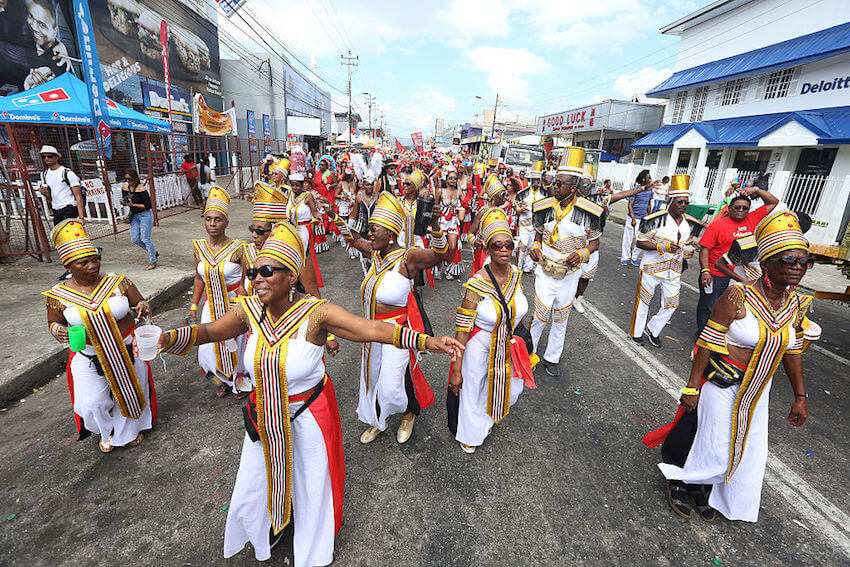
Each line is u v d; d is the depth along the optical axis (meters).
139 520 2.66
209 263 3.73
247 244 3.86
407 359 3.24
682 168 20.39
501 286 3.05
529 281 8.05
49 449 3.24
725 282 5.07
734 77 16.64
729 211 4.86
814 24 14.80
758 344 2.37
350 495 2.92
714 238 4.97
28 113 8.23
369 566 2.42
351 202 9.84
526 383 3.19
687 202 4.98
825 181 11.91
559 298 4.47
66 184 7.14
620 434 3.70
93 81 8.48
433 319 6.06
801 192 12.62
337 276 7.96
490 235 2.90
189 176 14.38
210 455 3.23
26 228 7.48
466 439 3.32
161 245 9.08
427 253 3.26
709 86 19.09
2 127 10.61
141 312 3.16
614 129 28.58
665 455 2.95
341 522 2.46
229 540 2.29
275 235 2.01
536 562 2.49
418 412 3.46
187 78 21.28
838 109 13.39
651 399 4.25
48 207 9.31
